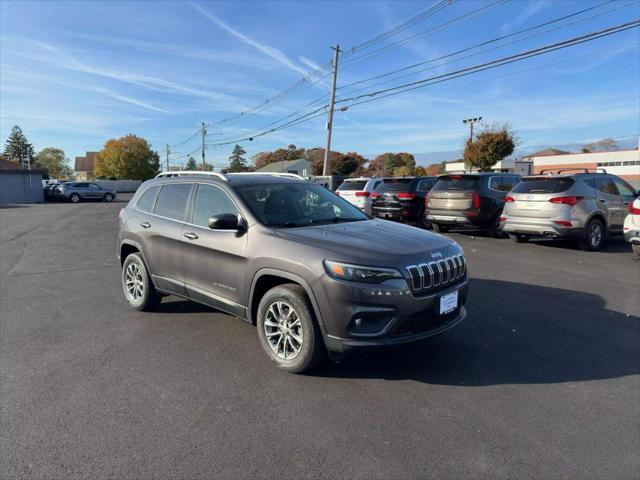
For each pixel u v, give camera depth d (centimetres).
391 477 253
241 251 412
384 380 371
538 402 334
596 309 552
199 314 554
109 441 289
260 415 319
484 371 386
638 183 3747
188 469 261
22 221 1842
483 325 497
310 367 372
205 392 354
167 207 524
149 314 556
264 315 397
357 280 340
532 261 851
